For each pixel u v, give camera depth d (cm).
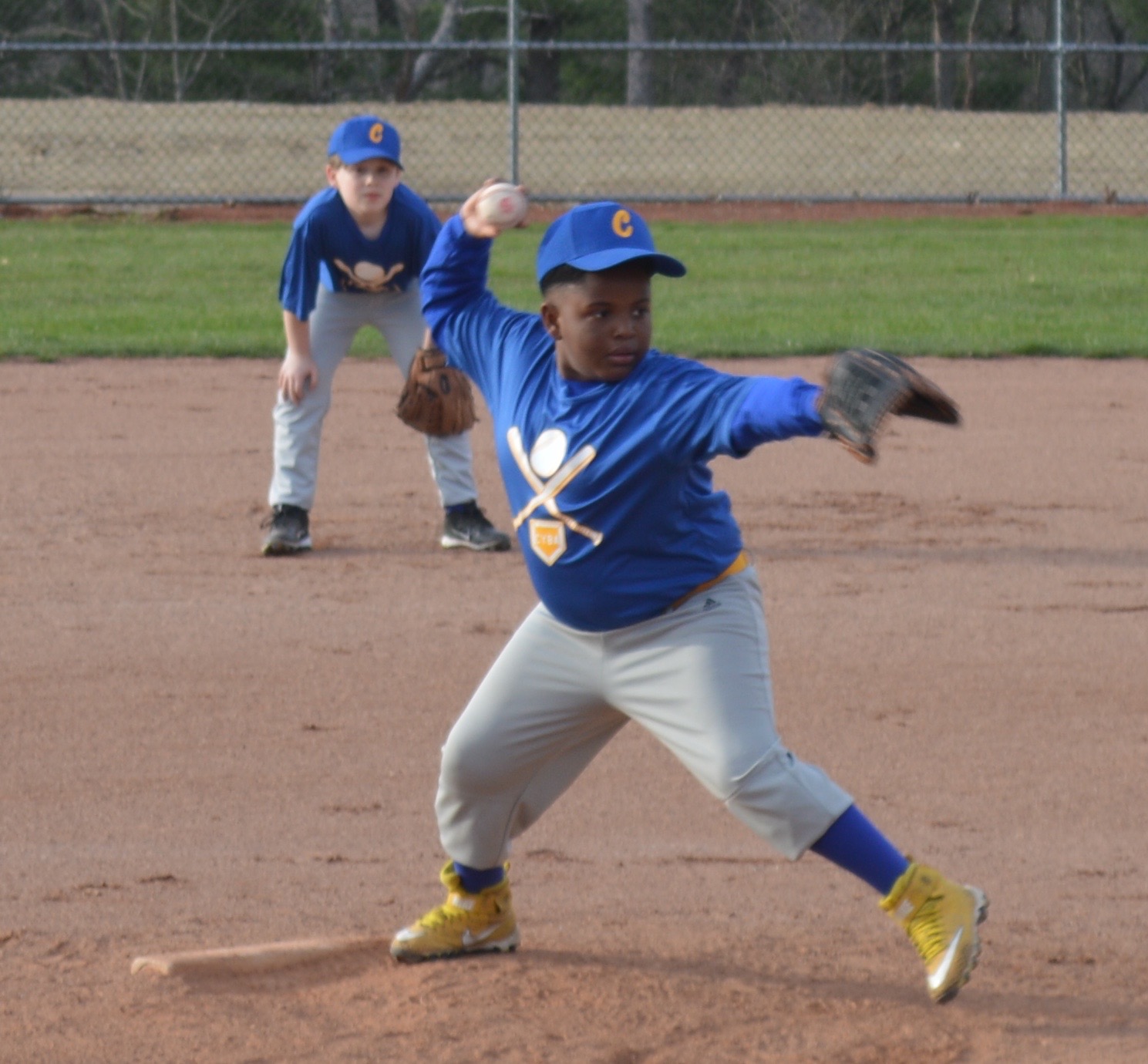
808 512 1850
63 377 2564
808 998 770
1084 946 842
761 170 6041
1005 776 1105
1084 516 1828
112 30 8288
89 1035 729
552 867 957
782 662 1340
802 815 715
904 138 6581
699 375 689
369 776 1099
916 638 1405
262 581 1566
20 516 1789
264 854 970
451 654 1356
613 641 736
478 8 8369
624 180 5806
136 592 1524
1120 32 8969
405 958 808
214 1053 711
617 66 8756
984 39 9081
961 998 772
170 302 3278
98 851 970
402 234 1608
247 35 8369
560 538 721
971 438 2220
